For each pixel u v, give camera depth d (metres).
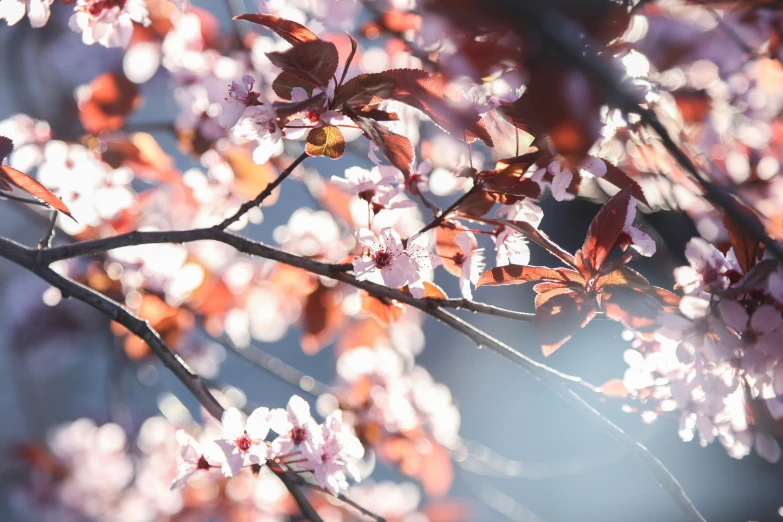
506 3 0.90
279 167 1.21
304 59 0.94
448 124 0.95
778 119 1.12
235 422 0.99
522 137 1.00
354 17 1.11
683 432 0.98
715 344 0.95
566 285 0.96
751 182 1.11
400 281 0.98
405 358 1.41
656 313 0.96
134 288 1.21
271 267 1.23
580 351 1.24
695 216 1.04
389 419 1.27
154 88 1.23
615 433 0.97
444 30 0.91
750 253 0.95
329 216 1.21
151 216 1.21
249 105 0.96
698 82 1.06
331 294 1.19
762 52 1.04
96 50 1.37
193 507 1.46
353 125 0.96
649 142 1.00
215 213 1.22
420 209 1.10
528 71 0.91
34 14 1.01
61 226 1.16
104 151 1.15
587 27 0.91
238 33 1.18
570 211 1.50
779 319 0.94
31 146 1.15
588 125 0.91
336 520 1.38
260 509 1.42
